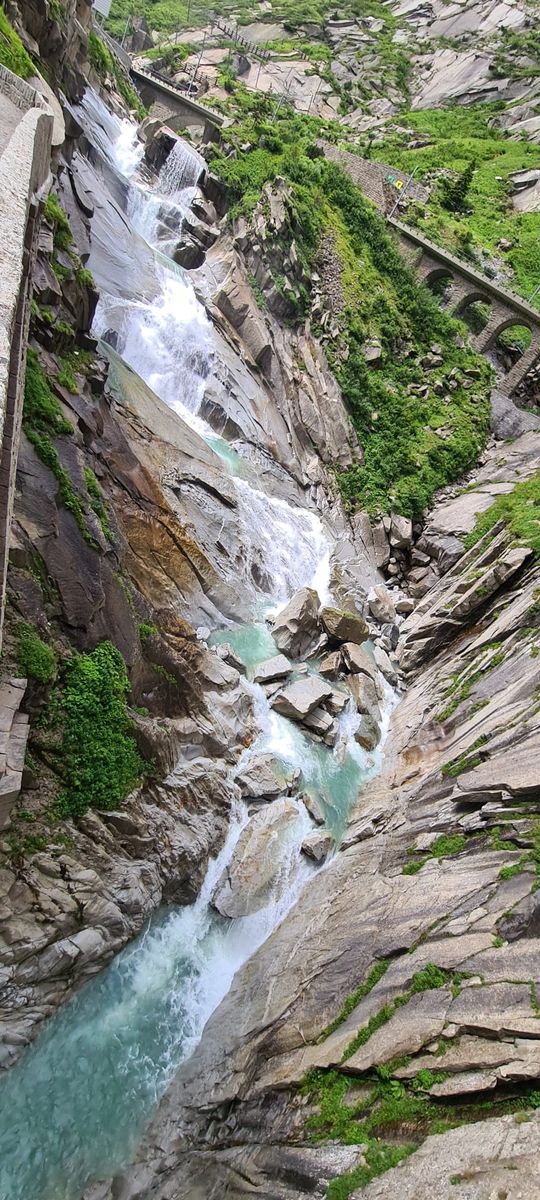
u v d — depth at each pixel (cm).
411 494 3597
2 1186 1100
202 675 1969
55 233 1945
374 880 1636
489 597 2647
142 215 3703
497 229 6288
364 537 3441
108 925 1365
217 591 2361
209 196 4278
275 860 1772
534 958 1169
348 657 2548
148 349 2989
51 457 1570
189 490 2505
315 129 5831
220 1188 1134
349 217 4456
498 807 1530
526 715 1762
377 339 4025
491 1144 956
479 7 11144
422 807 1814
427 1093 1091
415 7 11875
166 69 6894
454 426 3881
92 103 4019
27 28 2691
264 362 3616
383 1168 1004
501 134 8600
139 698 1703
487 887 1370
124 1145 1224
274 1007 1421
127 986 1419
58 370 1798
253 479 3070
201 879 1647
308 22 10925
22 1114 1181
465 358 4316
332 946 1484
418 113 9106
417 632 2823
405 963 1319
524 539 2741
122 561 1786
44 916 1259
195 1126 1273
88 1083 1266
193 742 1823
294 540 3012
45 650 1370
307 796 1956
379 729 2422
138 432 2414
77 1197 1134
